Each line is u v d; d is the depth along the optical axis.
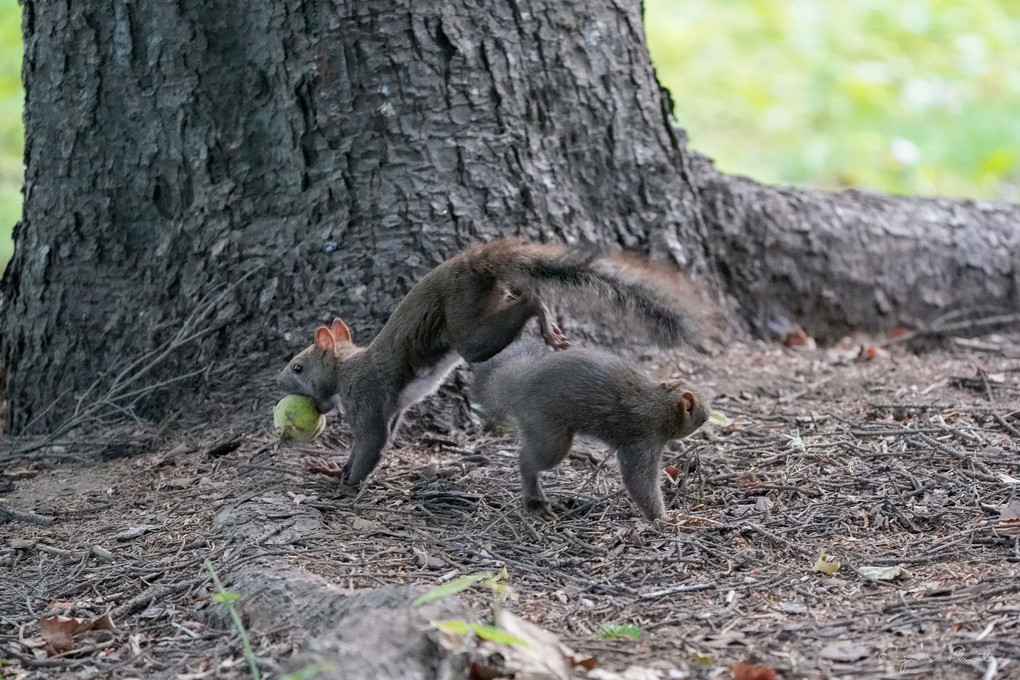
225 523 9.16
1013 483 9.29
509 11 11.70
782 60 29.56
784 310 14.00
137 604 8.07
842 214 14.42
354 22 11.21
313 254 11.38
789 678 6.53
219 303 11.45
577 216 12.09
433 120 11.39
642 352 12.48
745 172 24.61
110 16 11.54
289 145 11.39
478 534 8.96
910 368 13.05
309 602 7.50
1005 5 32.59
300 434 10.05
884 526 8.85
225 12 11.36
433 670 6.16
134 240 11.85
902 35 30.81
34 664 7.34
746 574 8.19
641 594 7.89
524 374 9.31
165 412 11.60
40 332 12.15
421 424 11.09
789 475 9.83
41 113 12.01
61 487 10.50
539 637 6.71
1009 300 15.09
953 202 15.49
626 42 12.59
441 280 9.76
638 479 9.05
